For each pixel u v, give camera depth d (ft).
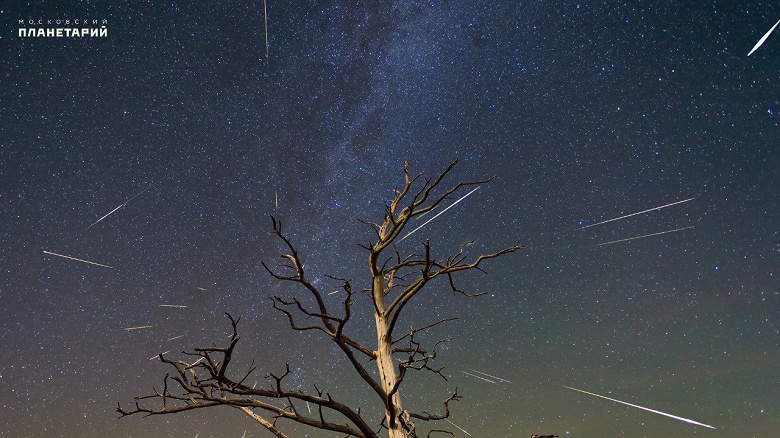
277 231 6.77
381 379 7.47
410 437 7.09
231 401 6.84
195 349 6.40
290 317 6.70
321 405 7.02
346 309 6.72
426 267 7.26
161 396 6.73
